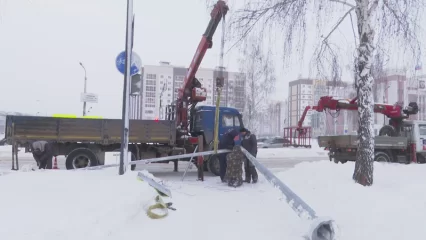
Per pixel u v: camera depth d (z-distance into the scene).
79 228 4.04
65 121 11.31
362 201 6.26
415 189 7.14
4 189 5.87
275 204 6.58
